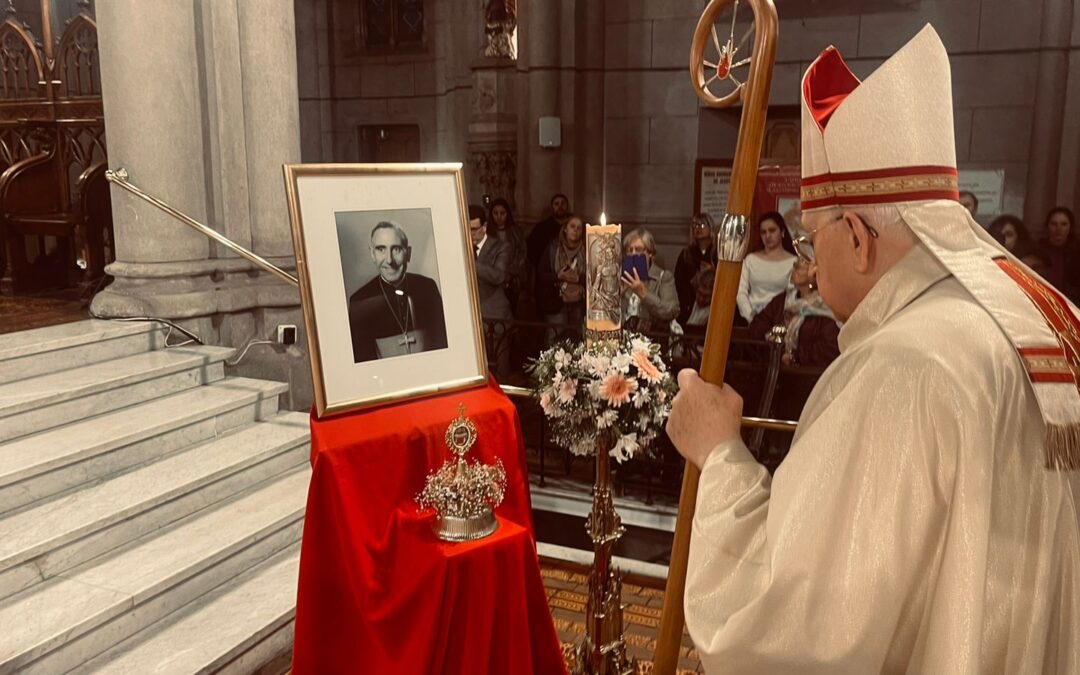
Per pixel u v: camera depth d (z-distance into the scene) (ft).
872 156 3.73
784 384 16.81
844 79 4.27
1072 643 3.35
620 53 30.19
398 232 8.92
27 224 20.57
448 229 9.32
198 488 12.39
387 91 35.78
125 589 10.14
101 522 10.87
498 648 8.54
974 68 26.11
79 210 19.79
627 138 30.68
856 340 3.87
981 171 26.48
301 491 13.35
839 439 3.42
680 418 4.31
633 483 18.60
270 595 11.21
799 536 3.38
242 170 16.72
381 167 8.89
